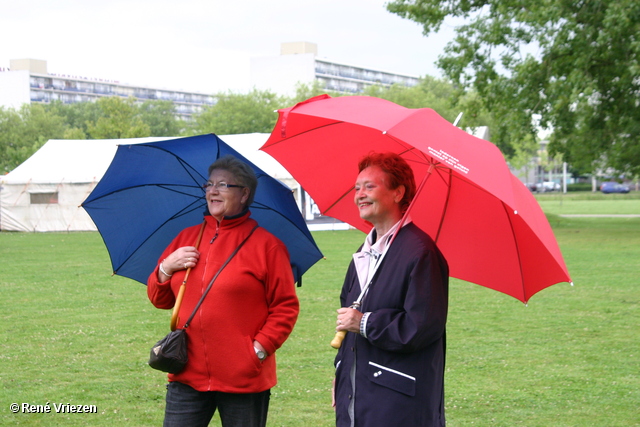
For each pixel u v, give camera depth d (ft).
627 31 70.54
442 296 9.64
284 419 17.42
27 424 16.83
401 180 10.14
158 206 12.24
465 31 86.12
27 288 40.98
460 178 10.71
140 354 24.32
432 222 11.34
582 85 72.54
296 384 20.54
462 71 85.92
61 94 476.13
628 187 272.72
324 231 93.66
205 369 10.64
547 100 80.28
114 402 18.67
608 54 74.38
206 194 11.02
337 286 41.91
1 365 22.61
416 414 9.51
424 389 9.60
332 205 12.12
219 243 10.91
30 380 20.81
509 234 10.59
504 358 23.81
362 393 9.75
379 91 261.24
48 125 262.06
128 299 37.01
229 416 10.77
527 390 20.02
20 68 482.69
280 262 10.96
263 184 11.57
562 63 77.41
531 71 78.02
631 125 82.69
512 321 30.63
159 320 30.89
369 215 10.19
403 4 91.56
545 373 21.85
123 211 12.05
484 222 10.84
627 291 39.32
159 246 12.53
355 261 10.59
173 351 10.43
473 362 23.25
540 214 9.71
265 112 236.63
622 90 80.43
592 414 17.90
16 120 258.57
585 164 95.25
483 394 19.62
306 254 12.32
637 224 97.14
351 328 9.71
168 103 354.74
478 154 9.14
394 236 10.01
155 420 17.24
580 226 94.02
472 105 89.81
